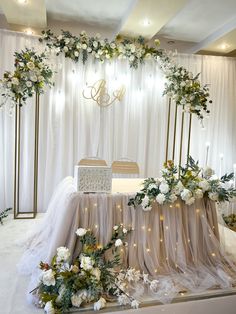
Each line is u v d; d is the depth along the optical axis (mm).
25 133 4008
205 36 4418
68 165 4223
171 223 2432
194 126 4754
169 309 1953
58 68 4008
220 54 4922
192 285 2201
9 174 4023
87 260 2016
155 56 4078
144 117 4457
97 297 1985
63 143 4148
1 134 3902
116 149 4410
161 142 4613
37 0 3115
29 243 2816
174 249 2430
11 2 3172
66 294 1894
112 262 2158
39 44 3916
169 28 4152
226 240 2938
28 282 2213
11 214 4012
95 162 3590
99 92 4223
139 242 2367
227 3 3363
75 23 4133
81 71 4145
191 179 2465
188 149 4430
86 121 4250
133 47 3932
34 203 3865
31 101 3975
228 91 4852
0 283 2182
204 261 2510
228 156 4906
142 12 3359
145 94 4438
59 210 2361
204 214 2539
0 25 3943
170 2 3102
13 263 2521
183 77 3980
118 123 4383
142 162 4496
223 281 2271
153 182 2426
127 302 1979
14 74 3326
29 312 1854
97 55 3951
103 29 4301
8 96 3395
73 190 2363
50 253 2162
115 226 2273
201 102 4023
